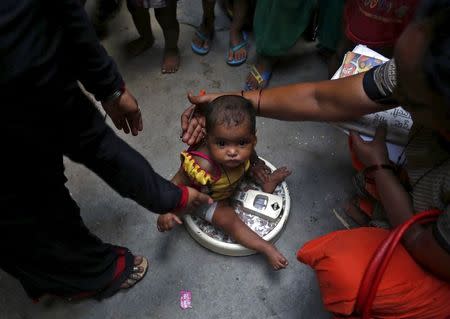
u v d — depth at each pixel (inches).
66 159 67.6
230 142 47.4
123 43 82.5
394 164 46.9
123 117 48.1
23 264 42.1
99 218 62.7
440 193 37.5
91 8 83.9
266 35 68.7
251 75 76.1
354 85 43.4
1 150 28.9
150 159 68.7
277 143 70.6
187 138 51.4
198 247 60.7
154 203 41.5
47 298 56.1
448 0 24.4
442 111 26.3
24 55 25.5
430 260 34.8
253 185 62.6
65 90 29.9
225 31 85.0
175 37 75.6
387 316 38.8
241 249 58.0
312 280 58.4
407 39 26.0
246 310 56.2
